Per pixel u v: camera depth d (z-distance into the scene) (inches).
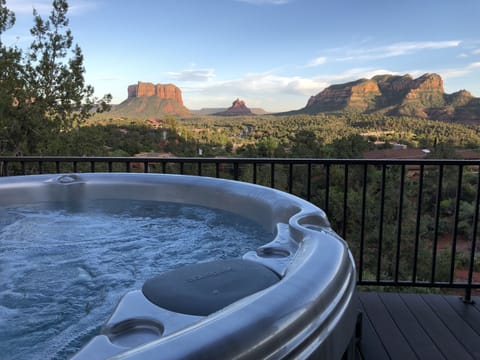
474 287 81.3
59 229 79.4
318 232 44.7
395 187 696.4
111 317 30.6
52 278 55.8
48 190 92.3
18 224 82.8
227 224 81.2
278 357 22.8
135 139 888.3
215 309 31.7
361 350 61.5
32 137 515.8
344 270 34.9
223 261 43.4
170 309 31.8
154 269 59.1
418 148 1243.2
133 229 79.3
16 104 497.4
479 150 914.1
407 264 707.4
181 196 90.1
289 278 30.2
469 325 70.1
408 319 72.1
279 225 57.1
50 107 522.9
